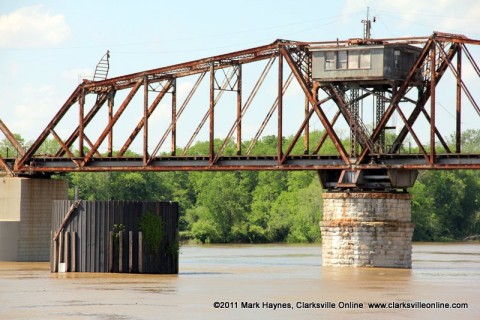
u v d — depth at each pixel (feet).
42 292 506.07
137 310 437.58
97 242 605.73
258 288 535.19
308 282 578.25
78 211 609.01
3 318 414.41
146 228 601.62
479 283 581.12
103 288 524.52
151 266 603.67
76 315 422.82
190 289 523.70
